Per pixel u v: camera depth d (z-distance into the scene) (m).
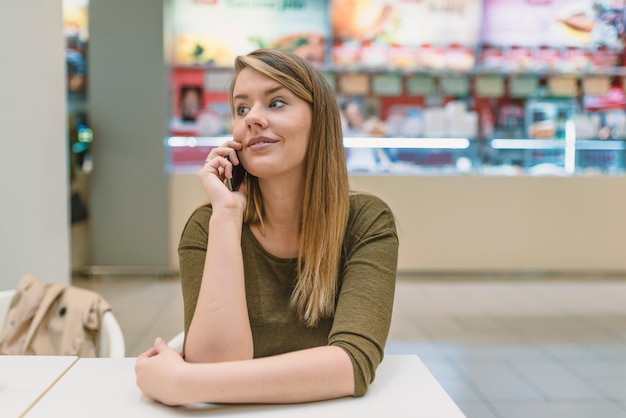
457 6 5.82
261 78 1.08
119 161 5.39
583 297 4.80
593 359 3.22
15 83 2.55
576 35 5.90
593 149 5.86
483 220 5.66
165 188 5.41
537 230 5.67
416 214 5.64
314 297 1.11
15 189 2.59
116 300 4.52
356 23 5.84
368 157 5.82
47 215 2.73
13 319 1.57
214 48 5.82
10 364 1.08
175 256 5.56
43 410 0.88
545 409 2.54
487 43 5.88
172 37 5.79
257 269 1.16
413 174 5.65
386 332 1.03
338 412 0.88
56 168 2.79
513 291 5.02
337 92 5.90
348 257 1.16
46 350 1.55
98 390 0.96
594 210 5.67
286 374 0.89
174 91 5.85
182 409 0.89
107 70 5.32
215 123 5.85
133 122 5.37
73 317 1.57
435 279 5.54
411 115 5.91
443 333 3.72
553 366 3.10
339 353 0.93
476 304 4.54
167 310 4.22
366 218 1.18
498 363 3.15
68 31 5.66
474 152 5.87
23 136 2.60
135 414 0.87
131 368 1.07
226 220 1.06
